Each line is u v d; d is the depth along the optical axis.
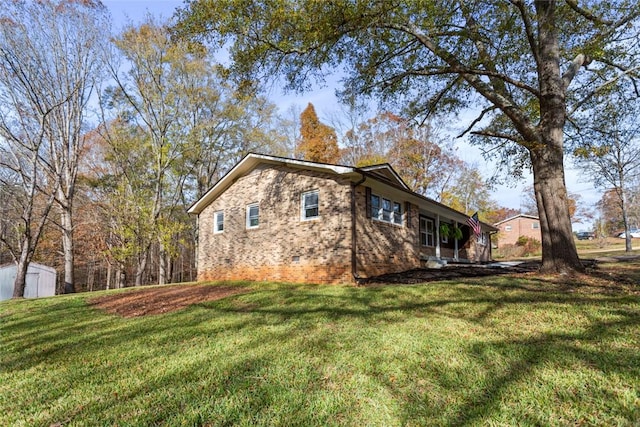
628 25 8.12
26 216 13.72
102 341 5.01
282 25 7.42
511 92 10.85
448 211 15.76
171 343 4.64
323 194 10.31
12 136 13.80
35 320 7.15
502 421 2.28
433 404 2.55
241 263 12.48
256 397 2.82
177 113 19.67
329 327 4.95
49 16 15.03
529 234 39.94
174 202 21.02
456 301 6.10
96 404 2.89
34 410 2.85
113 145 18.14
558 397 2.56
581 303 5.28
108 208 19.91
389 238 11.48
